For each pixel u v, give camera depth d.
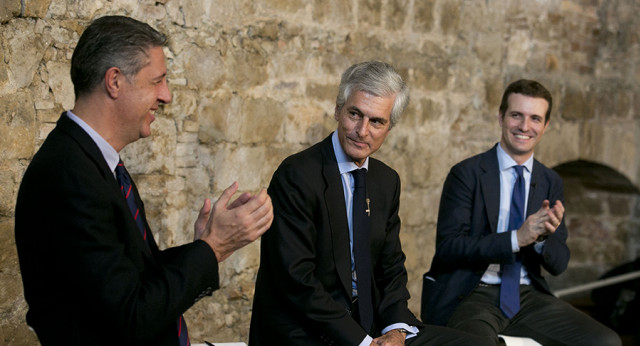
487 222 2.68
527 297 2.70
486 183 2.70
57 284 1.46
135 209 1.65
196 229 1.70
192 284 1.52
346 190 2.14
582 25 4.85
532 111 2.66
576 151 4.89
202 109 3.00
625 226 5.63
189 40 2.93
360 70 2.04
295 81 3.39
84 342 1.45
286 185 2.01
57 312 1.46
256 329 2.09
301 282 1.93
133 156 2.76
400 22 3.87
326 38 3.51
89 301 1.41
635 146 5.20
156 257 1.74
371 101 2.00
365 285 2.09
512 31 4.48
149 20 2.79
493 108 4.44
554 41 4.70
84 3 2.56
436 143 4.14
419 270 4.14
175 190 2.93
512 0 4.45
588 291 5.63
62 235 1.40
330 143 2.14
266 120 3.27
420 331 2.17
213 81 3.04
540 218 2.42
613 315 4.83
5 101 2.30
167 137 2.88
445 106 4.18
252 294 3.28
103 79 1.49
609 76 5.05
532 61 4.59
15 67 2.34
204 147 3.04
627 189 5.48
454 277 2.63
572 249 5.78
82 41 1.50
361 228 2.10
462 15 4.21
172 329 1.61
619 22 5.04
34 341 2.46
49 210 1.41
